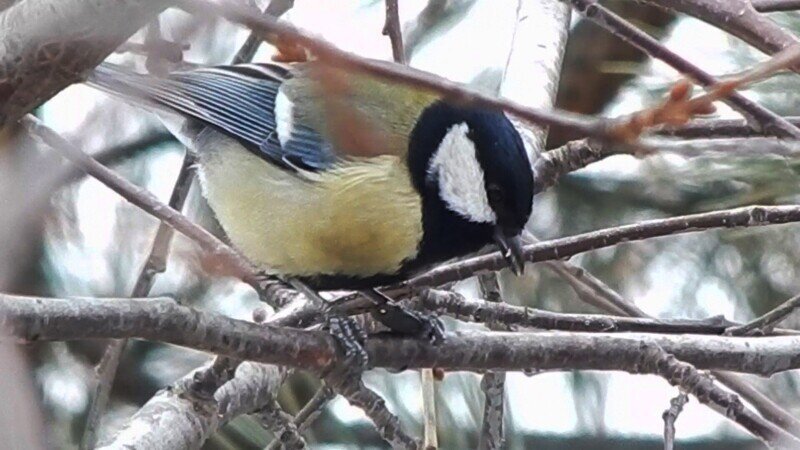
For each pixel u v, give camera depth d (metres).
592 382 3.20
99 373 3.04
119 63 3.00
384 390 3.17
